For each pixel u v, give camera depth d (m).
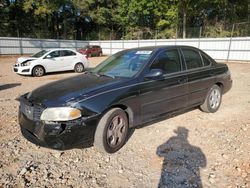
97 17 43.38
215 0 30.78
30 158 3.66
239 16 33.25
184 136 4.40
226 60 22.17
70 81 4.27
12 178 3.15
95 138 3.63
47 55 13.24
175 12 33.84
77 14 44.44
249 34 24.03
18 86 9.75
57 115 3.32
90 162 3.55
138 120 4.15
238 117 5.42
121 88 3.86
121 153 3.81
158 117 4.53
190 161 3.54
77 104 3.39
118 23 45.00
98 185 3.02
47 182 3.07
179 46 5.05
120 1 41.91
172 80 4.59
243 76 12.23
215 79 5.60
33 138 3.52
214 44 22.83
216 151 3.83
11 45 27.38
